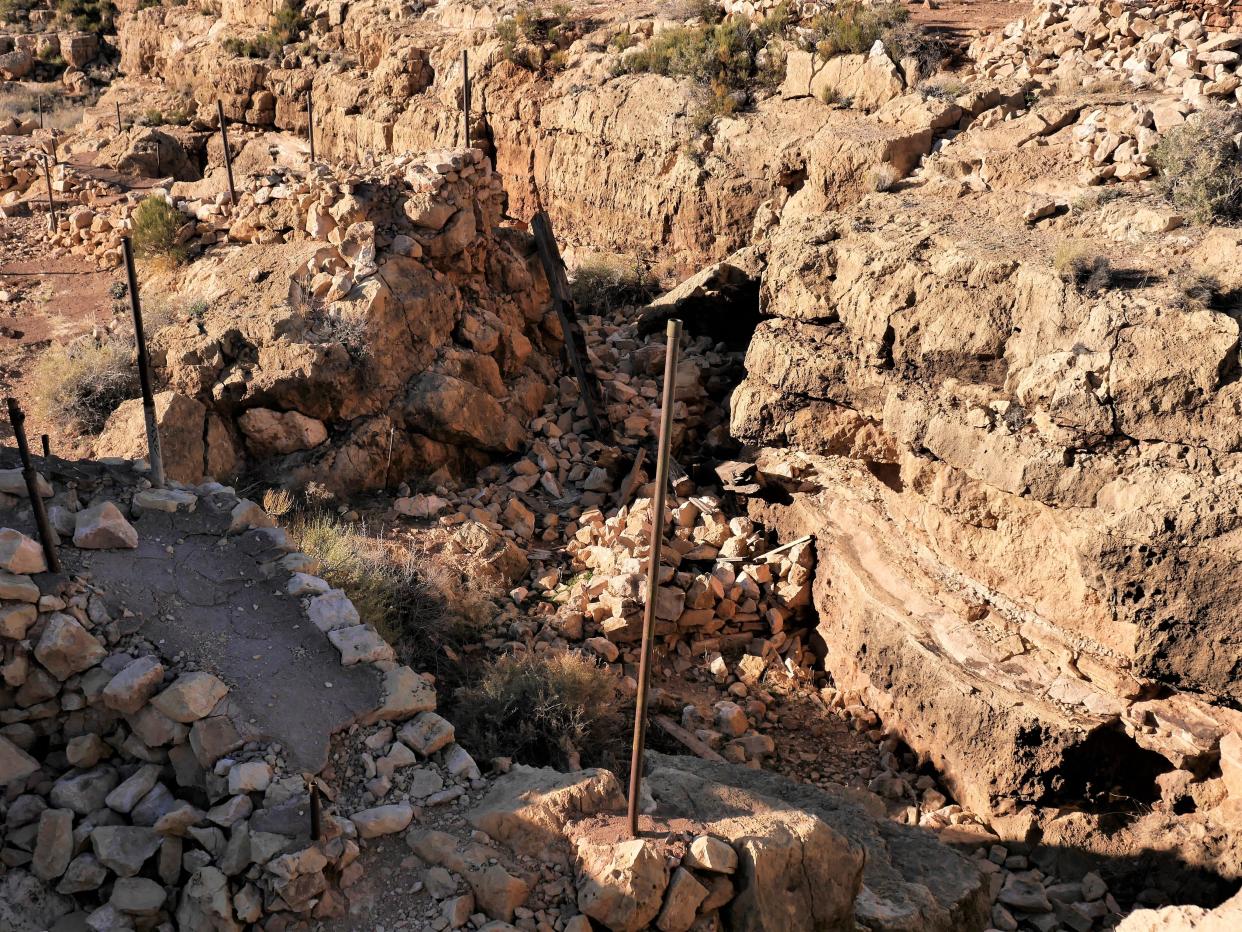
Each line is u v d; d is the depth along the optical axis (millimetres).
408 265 15461
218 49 35250
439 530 13773
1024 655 11656
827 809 9859
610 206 23562
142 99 37312
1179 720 10562
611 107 23672
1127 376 10523
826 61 21344
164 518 9453
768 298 14320
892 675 12453
